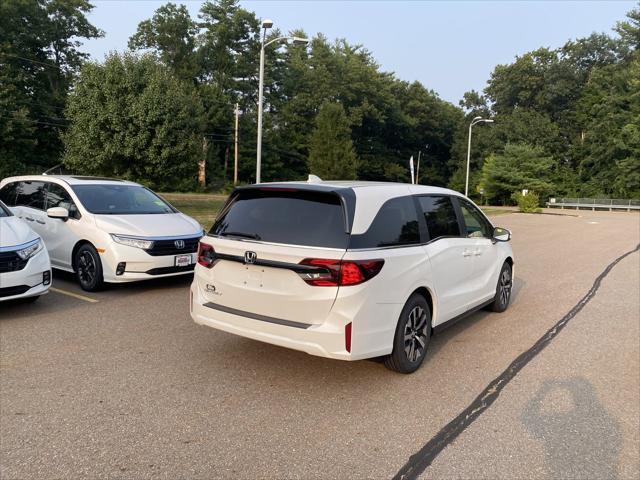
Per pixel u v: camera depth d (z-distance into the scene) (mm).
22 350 4895
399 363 4332
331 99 63438
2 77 34438
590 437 3484
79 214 7637
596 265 11555
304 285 3840
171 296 7227
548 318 6656
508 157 56781
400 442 3350
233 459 3098
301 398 3984
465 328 6105
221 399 3926
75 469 2947
